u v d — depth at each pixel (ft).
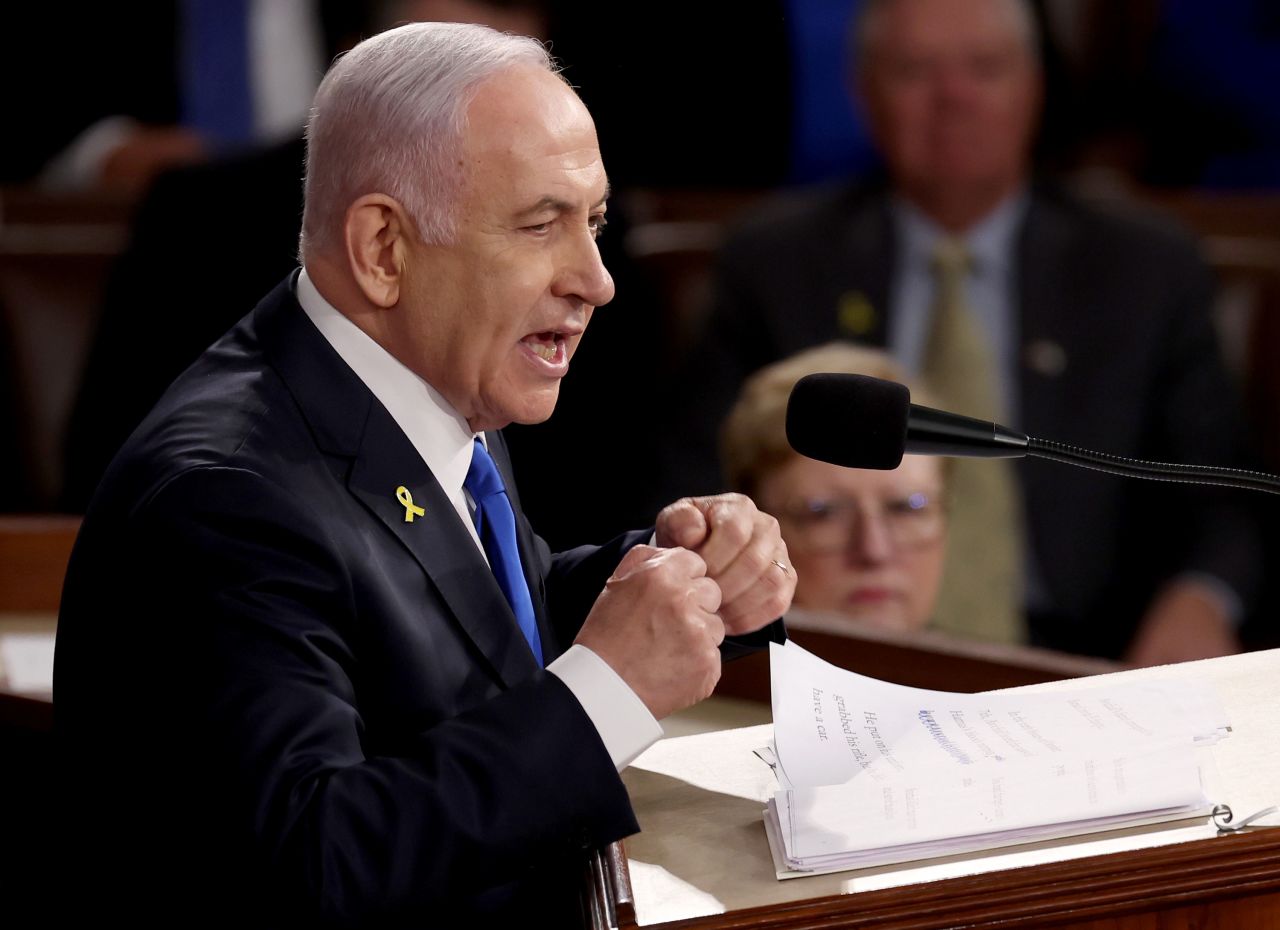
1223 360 42.11
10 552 31.09
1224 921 14.03
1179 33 54.08
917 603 30.50
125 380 39.50
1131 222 42.04
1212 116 54.29
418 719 17.12
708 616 16.30
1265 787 15.44
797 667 17.01
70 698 17.62
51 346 49.73
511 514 19.47
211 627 15.83
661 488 42.19
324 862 14.74
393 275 17.80
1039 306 41.63
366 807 14.99
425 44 17.76
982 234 41.86
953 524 37.83
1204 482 17.10
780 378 30.81
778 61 52.01
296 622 15.96
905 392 16.92
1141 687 16.75
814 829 14.53
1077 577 40.27
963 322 41.78
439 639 17.49
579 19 46.98
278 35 60.13
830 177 53.72
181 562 16.10
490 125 17.31
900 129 41.93
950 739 15.65
